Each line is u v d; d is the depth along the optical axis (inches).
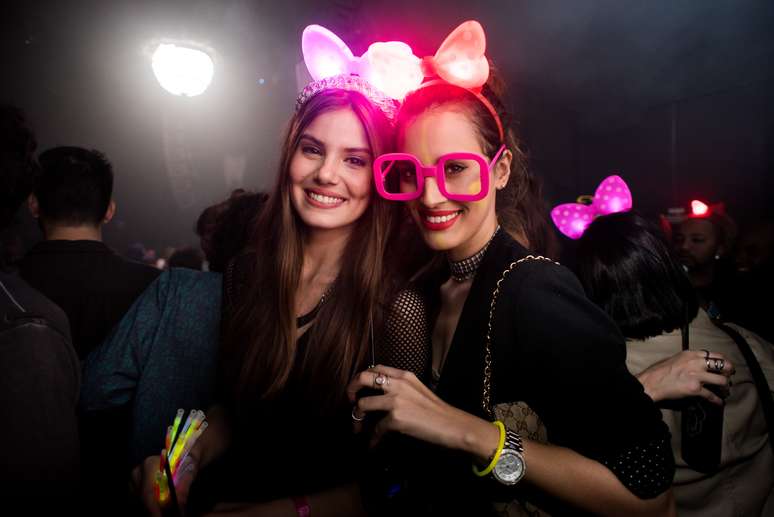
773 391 52.2
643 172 319.3
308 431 47.3
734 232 110.4
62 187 70.8
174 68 198.8
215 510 43.9
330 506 45.2
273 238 52.2
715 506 49.4
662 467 34.2
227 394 50.7
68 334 37.6
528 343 35.5
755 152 281.6
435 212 40.3
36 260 69.8
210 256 79.3
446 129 39.1
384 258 49.5
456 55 38.8
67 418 35.2
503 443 34.1
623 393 33.8
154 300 53.5
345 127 46.5
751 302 101.4
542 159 307.1
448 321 45.2
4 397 32.3
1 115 37.8
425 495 41.3
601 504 34.0
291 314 48.5
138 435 49.8
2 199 37.6
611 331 35.4
